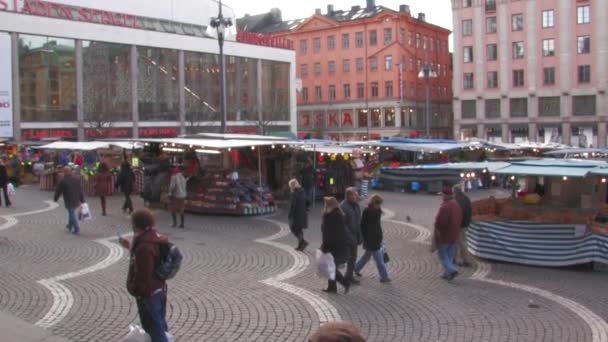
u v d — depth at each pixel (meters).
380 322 9.00
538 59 65.69
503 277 11.91
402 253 14.27
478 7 69.12
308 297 10.33
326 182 25.64
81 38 51.31
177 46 58.50
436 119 83.00
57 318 9.00
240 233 17.09
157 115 57.19
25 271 11.96
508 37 67.44
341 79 80.62
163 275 6.66
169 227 18.23
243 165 24.88
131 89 55.06
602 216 13.09
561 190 14.81
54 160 34.88
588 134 63.09
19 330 8.23
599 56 62.22
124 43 54.31
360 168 27.00
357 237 11.15
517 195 16.77
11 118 46.94
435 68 83.19
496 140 68.75
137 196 26.64
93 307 9.57
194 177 21.70
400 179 30.73
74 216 16.64
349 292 10.69
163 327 6.74
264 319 9.12
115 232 16.84
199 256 13.70
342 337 2.71
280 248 14.73
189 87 60.03
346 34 80.00
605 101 62.00
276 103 67.88
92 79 52.25
